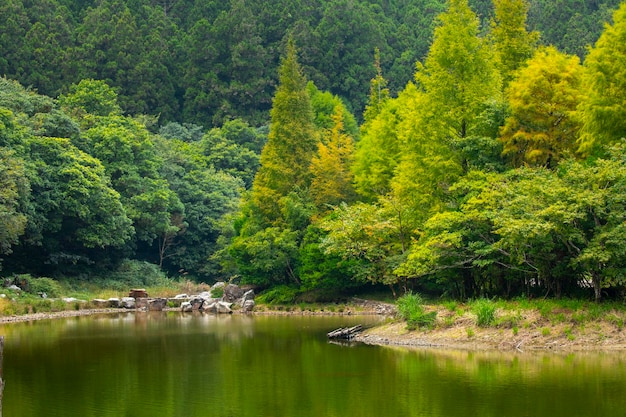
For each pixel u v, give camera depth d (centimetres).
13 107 6556
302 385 2078
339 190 5372
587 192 2577
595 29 11175
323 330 3494
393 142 4731
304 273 4853
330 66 13012
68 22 12800
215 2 14012
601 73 2947
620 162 2628
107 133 7106
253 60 12794
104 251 6688
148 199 7031
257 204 5638
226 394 1984
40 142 5875
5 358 2664
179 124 11644
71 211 5894
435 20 4750
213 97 12262
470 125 3531
